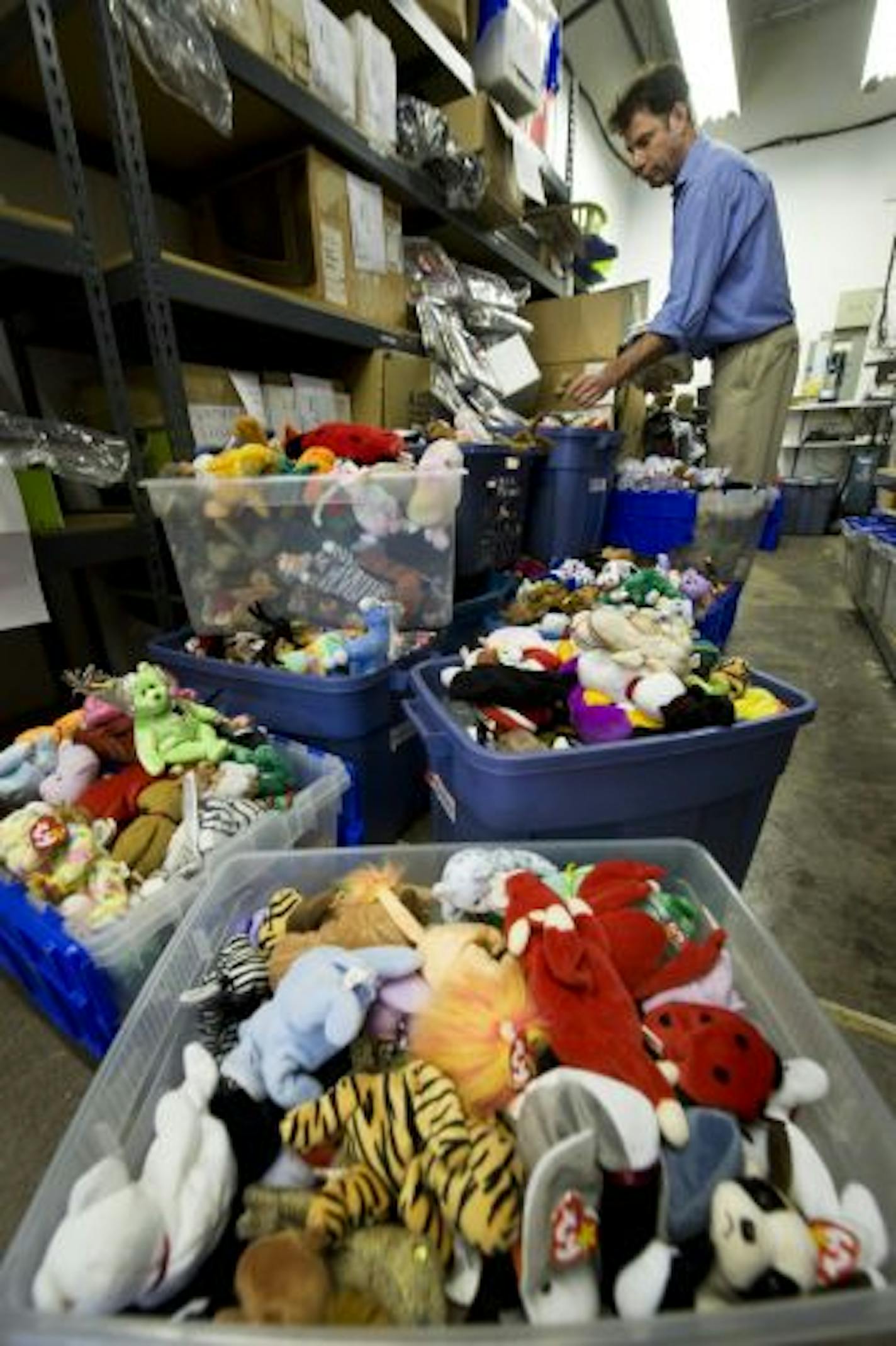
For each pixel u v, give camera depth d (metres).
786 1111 0.41
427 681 0.80
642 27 3.33
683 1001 0.46
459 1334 0.26
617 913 0.50
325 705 0.80
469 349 1.54
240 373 1.13
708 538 1.65
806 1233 0.31
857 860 0.95
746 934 0.53
